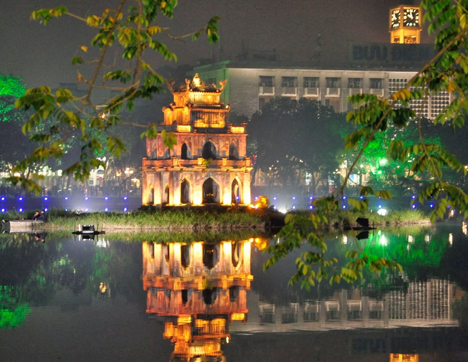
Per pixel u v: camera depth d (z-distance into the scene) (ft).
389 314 107.96
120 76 50.70
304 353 85.51
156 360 82.17
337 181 528.63
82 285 133.39
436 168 48.96
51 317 105.81
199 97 291.58
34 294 124.36
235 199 293.43
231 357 83.66
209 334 95.25
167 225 262.47
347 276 51.93
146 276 144.05
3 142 405.80
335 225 270.05
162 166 287.28
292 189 493.36
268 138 481.87
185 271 150.51
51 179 529.04
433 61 48.34
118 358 83.25
